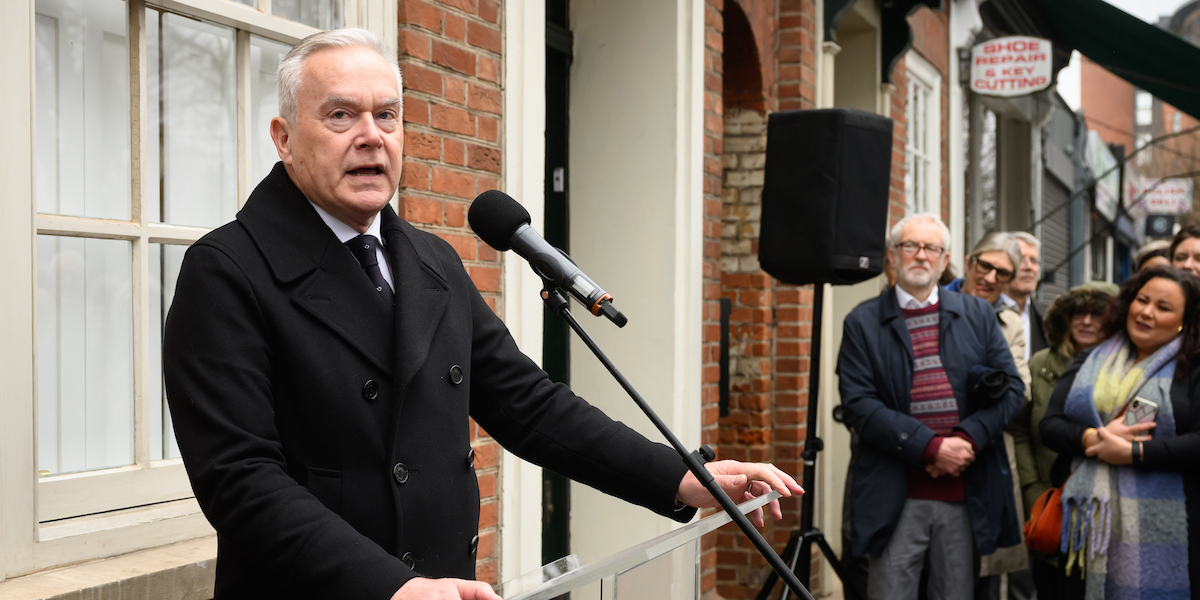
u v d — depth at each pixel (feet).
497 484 9.08
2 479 5.40
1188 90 19.43
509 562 9.14
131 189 6.47
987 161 30.01
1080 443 10.51
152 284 6.62
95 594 5.35
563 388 5.41
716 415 13.14
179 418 4.00
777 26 15.40
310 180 4.50
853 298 18.66
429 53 8.27
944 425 11.09
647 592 4.18
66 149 6.08
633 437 5.23
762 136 14.85
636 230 12.17
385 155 4.55
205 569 5.96
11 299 5.46
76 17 6.14
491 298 9.01
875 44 18.99
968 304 11.53
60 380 6.05
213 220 7.02
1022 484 12.91
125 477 6.25
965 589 11.02
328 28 7.74
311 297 4.36
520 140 9.39
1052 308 13.08
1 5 5.45
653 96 12.10
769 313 15.15
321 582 3.67
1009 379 11.05
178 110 6.75
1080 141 48.67
